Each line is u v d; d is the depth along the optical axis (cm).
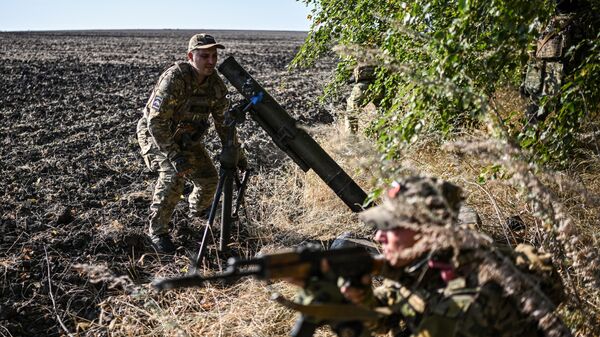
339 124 779
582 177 493
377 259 253
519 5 390
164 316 414
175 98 485
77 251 517
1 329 411
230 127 470
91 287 468
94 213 590
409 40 486
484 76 432
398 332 275
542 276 262
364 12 596
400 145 394
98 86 1395
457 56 392
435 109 418
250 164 748
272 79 1541
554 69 528
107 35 4653
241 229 574
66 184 671
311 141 472
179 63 491
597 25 515
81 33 5184
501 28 406
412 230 249
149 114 484
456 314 240
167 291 457
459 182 525
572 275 393
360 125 675
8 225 554
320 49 702
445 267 252
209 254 525
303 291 249
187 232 557
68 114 1053
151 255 516
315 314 238
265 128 473
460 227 252
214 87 509
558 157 433
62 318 434
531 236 464
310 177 645
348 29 636
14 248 515
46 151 799
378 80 544
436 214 250
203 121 513
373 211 253
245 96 465
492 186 518
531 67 544
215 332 407
